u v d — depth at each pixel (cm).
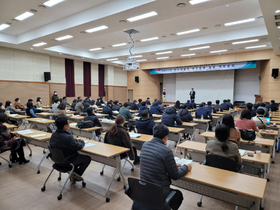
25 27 816
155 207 162
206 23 785
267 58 1178
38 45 987
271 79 1181
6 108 760
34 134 375
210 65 1377
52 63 1294
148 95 1783
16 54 1090
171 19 738
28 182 318
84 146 298
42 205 254
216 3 507
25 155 451
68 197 274
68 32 744
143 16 594
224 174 198
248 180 185
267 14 558
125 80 1867
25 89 1138
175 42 1059
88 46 1181
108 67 1681
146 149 189
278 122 505
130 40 1041
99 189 297
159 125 197
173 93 1816
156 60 1559
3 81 1044
